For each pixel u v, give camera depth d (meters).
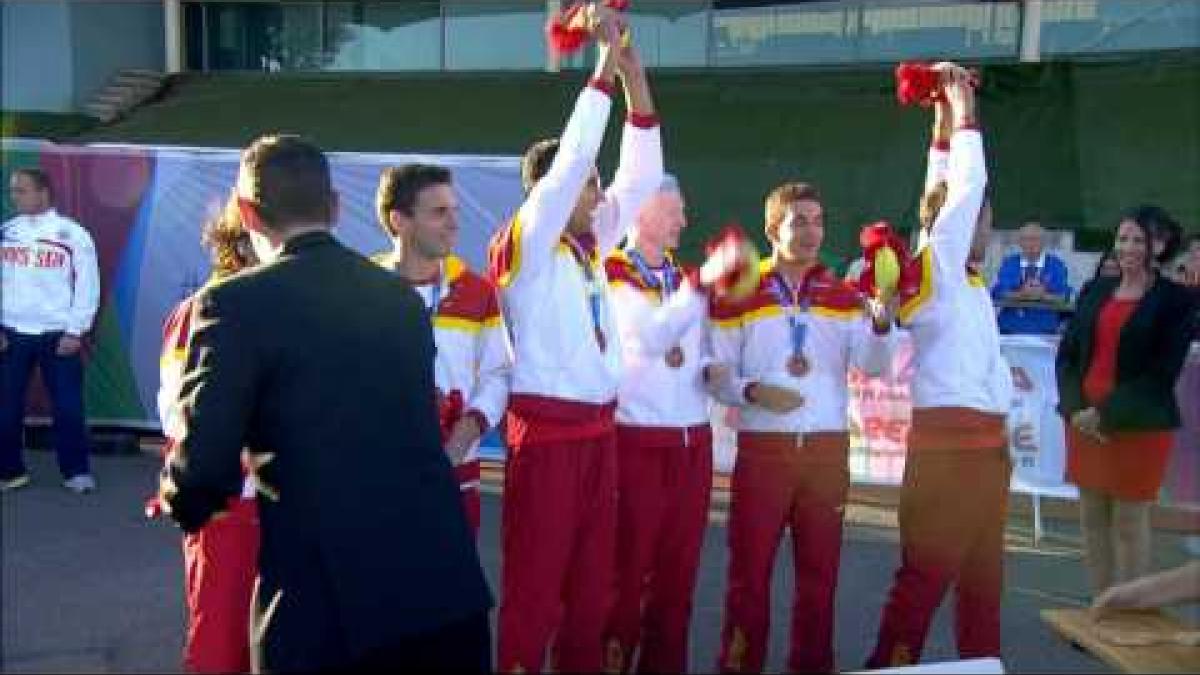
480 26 11.65
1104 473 3.77
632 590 3.02
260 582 2.03
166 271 6.49
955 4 9.91
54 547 4.62
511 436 2.77
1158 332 3.66
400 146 9.63
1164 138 8.02
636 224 3.04
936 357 3.04
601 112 2.65
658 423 2.94
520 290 2.71
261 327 1.95
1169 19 9.44
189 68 12.40
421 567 2.03
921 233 3.33
